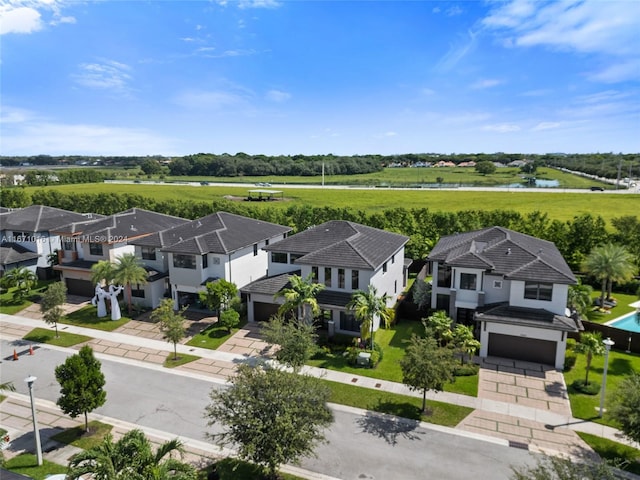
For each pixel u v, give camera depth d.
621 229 47.75
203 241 39.88
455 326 33.03
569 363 29.36
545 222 51.75
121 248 45.41
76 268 44.03
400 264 43.41
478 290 32.78
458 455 20.70
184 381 28.33
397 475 19.39
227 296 37.56
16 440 22.38
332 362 30.56
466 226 53.09
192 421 23.89
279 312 31.83
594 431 22.59
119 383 28.12
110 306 41.28
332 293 34.88
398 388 27.09
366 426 23.12
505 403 25.25
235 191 117.62
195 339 34.75
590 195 90.94
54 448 21.66
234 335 35.31
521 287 30.72
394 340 34.19
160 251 40.84
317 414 17.83
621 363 29.92
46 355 32.62
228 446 21.67
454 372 28.45
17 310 42.19
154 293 41.50
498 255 33.47
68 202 84.75
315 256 35.53
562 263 34.50
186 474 14.83
